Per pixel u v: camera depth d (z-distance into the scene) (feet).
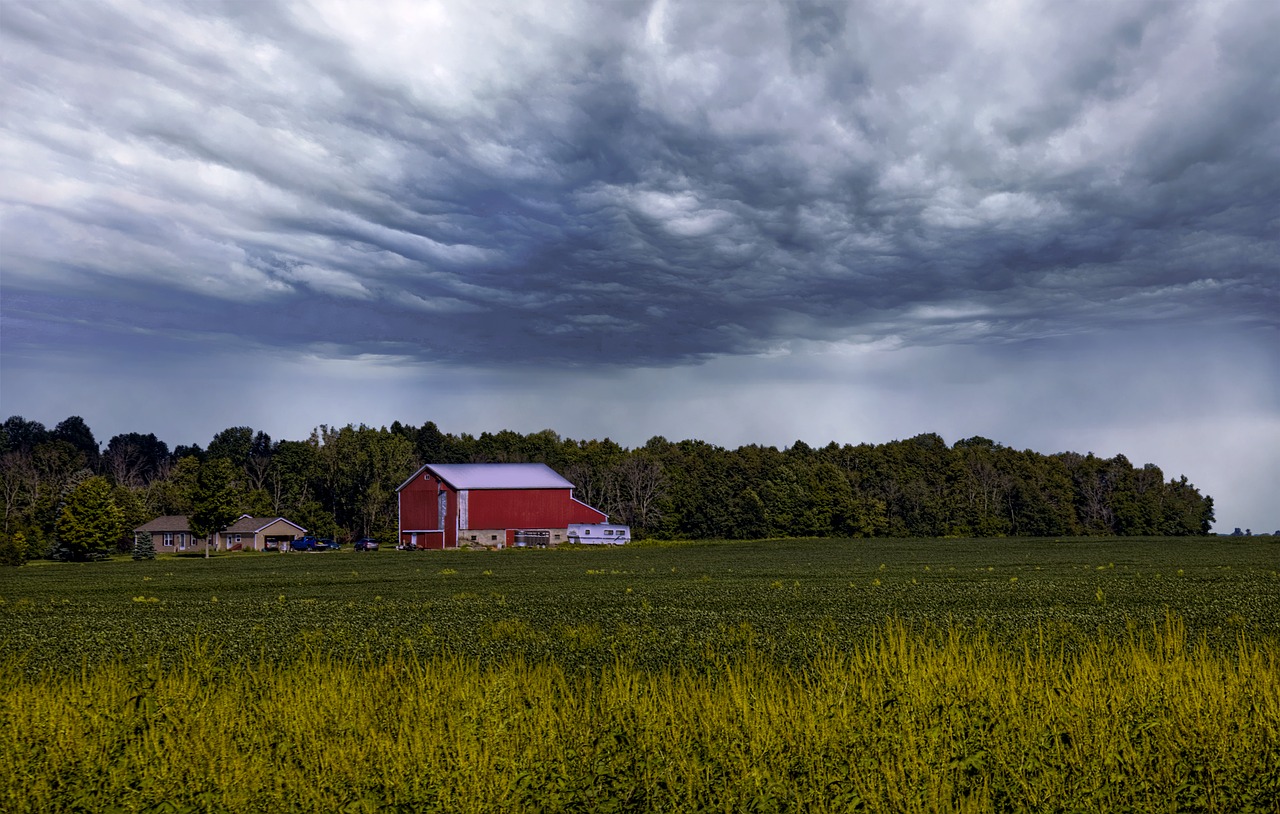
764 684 44.16
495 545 331.98
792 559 242.17
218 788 31.99
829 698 38.29
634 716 38.17
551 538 339.57
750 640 79.66
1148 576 162.61
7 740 35.55
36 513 383.86
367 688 43.57
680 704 39.29
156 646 86.89
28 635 97.30
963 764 32.42
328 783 31.71
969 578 164.76
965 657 47.73
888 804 29.55
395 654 76.43
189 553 367.66
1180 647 49.55
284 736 37.27
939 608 111.96
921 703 37.91
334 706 40.06
